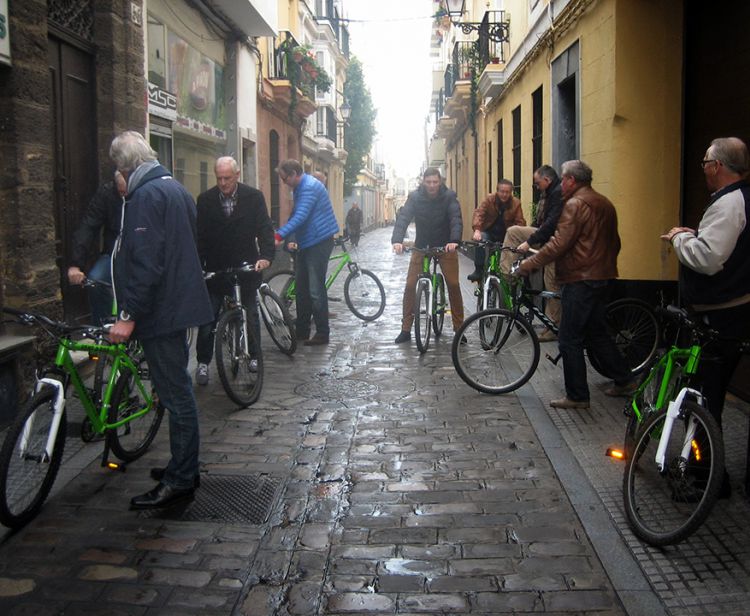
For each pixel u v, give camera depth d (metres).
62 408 3.73
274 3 13.70
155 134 9.59
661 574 3.11
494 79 14.88
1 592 3.01
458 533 3.53
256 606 2.92
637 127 7.22
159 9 9.62
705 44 6.12
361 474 4.28
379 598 2.97
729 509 3.67
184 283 3.74
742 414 5.00
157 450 4.70
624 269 7.35
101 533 3.53
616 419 5.17
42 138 5.52
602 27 7.61
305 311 8.16
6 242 5.24
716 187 3.54
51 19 6.30
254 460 4.53
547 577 3.12
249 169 14.89
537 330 8.06
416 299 7.44
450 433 4.99
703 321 3.62
